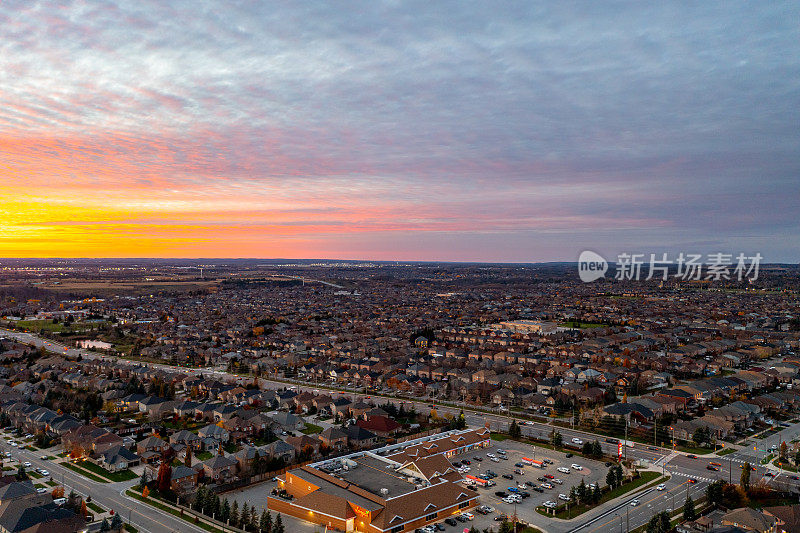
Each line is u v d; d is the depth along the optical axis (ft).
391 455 568.82
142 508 481.87
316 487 484.74
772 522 423.23
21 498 467.52
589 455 604.49
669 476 544.21
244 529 441.68
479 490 513.86
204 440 638.94
